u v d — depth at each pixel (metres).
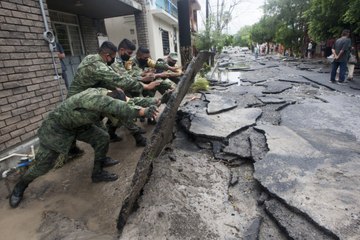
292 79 9.27
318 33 13.32
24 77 3.94
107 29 12.22
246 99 6.18
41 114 4.26
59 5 7.49
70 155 3.91
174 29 19.12
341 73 8.16
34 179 3.11
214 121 4.43
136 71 4.59
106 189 3.05
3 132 3.60
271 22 27.42
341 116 4.77
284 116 4.88
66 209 2.75
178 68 5.36
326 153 3.18
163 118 2.63
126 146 4.29
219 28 14.42
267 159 3.06
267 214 2.30
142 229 2.21
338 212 2.12
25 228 2.49
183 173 2.98
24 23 3.94
